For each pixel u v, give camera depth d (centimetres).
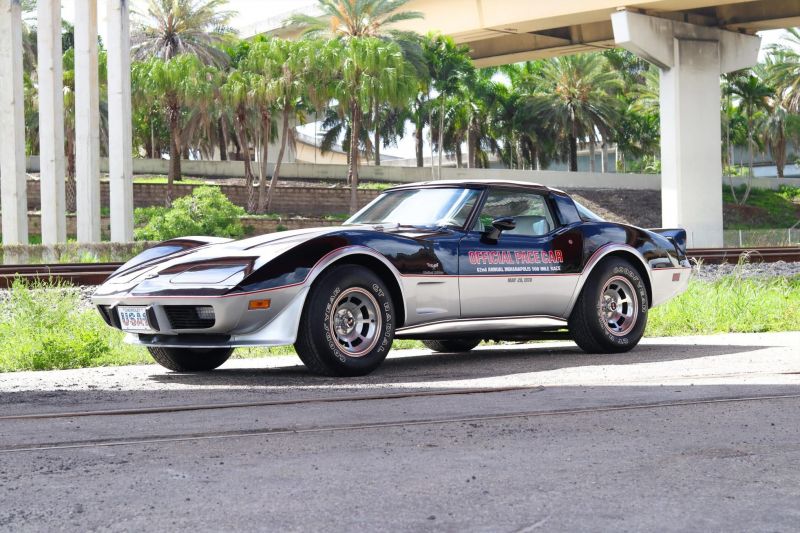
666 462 282
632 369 534
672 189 3653
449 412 378
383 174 5178
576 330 619
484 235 562
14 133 2159
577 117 6172
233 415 374
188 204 3291
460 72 4722
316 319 488
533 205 601
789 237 3438
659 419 359
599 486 251
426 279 528
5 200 2164
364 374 511
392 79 4141
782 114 6562
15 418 370
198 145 5459
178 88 4144
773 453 295
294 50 4138
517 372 527
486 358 621
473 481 257
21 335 719
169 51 4497
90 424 356
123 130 2130
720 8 3816
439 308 537
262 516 222
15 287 908
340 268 497
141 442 318
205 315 477
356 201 4331
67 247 1823
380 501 235
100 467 278
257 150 4947
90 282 1172
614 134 6378
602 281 619
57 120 2195
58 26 2202
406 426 346
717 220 3678
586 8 3706
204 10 4534
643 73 6334
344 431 336
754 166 8294
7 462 287
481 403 404
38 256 1773
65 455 297
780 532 207
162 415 377
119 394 448
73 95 3956
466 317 553
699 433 330
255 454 296
